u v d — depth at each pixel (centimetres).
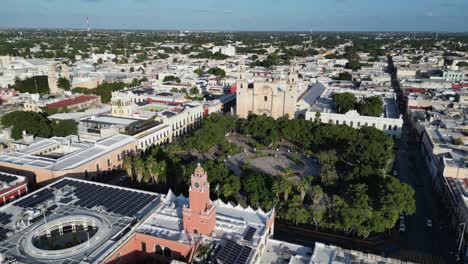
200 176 7362
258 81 19688
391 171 14050
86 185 9688
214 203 8000
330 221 9575
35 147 13338
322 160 13550
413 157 15812
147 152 15312
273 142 16400
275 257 7631
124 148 13725
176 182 11900
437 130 15612
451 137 14675
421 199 11962
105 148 13312
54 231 7762
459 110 19062
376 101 19112
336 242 9438
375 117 18188
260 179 10988
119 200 8881
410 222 10519
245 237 7538
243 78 19862
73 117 18200
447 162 11806
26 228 7488
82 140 15125
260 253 7612
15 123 15000
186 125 18462
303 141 16388
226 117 17950
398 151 16550
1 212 8094
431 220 10638
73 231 7956
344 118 18588
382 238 9650
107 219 7962
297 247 7962
